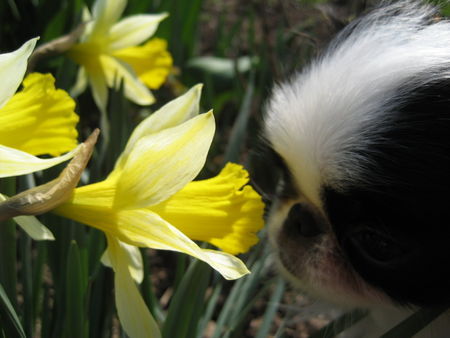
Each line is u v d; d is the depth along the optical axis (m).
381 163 0.21
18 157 0.19
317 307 0.30
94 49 0.35
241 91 0.48
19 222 0.21
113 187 0.20
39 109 0.21
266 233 0.30
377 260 0.22
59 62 0.43
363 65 0.22
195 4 0.52
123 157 0.21
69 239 0.27
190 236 0.20
